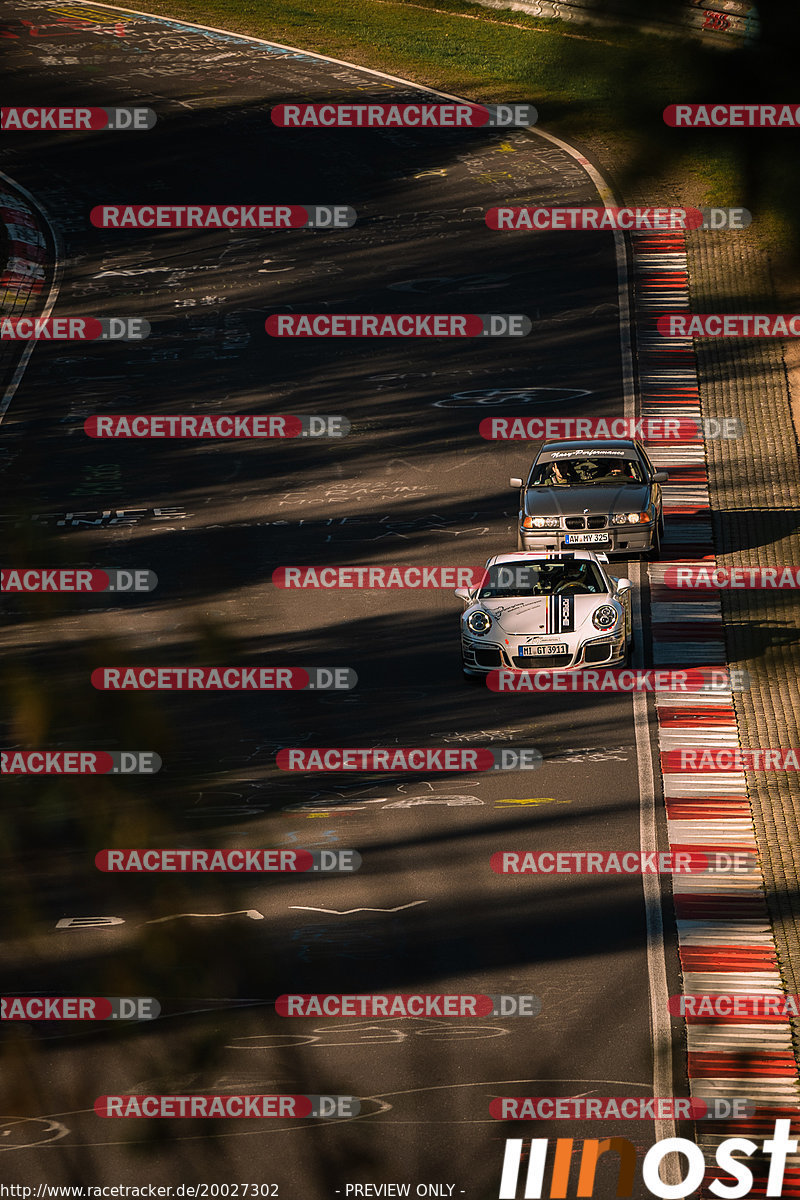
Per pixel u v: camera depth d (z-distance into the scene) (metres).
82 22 179.88
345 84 155.50
